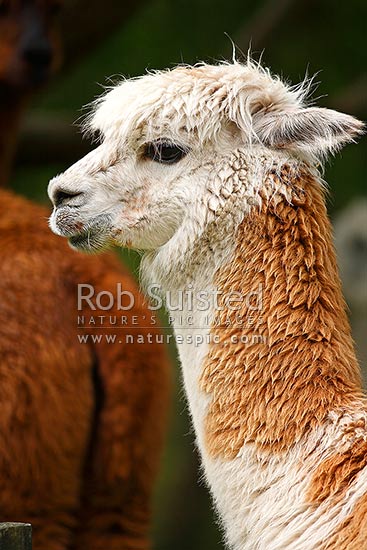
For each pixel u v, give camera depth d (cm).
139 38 3109
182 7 3177
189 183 1143
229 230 1129
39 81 2269
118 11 2614
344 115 1110
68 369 1439
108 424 1480
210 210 1132
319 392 1080
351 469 1035
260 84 1168
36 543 1424
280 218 1124
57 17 2409
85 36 2627
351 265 3073
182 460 3469
